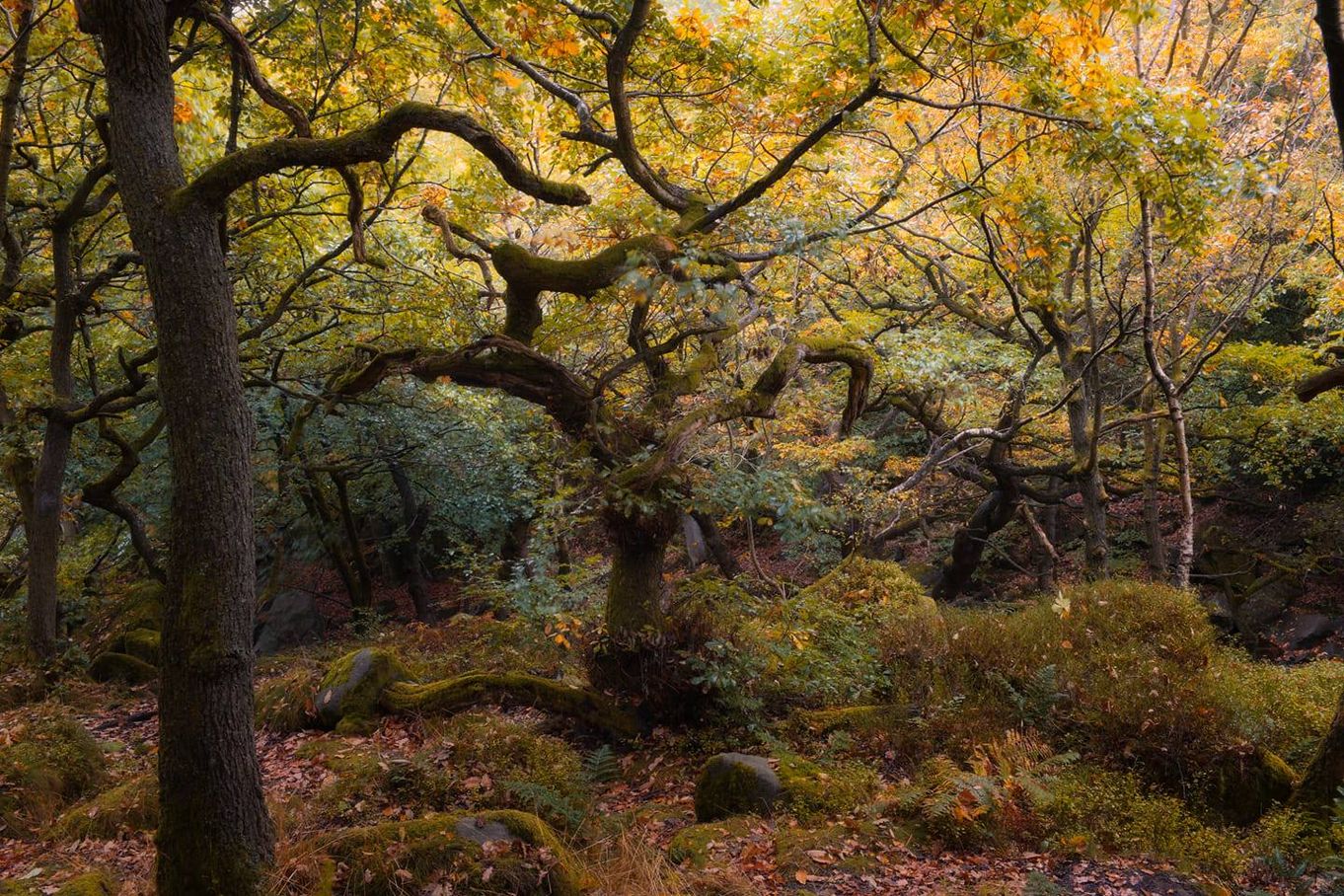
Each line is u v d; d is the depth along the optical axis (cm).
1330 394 1405
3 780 661
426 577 2209
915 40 846
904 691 799
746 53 945
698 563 1551
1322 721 694
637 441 737
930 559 1944
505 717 827
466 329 1133
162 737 428
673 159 1065
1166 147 762
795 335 823
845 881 511
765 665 774
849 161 1218
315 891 442
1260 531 1830
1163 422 1452
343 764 704
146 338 1341
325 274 1191
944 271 1381
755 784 623
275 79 1020
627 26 629
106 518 1916
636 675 778
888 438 1797
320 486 1797
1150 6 689
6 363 1325
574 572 827
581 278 649
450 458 1744
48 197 1073
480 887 465
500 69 835
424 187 1076
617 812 647
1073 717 715
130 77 421
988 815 579
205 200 423
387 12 888
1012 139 960
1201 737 648
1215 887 509
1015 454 1827
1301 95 1218
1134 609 858
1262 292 1330
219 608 422
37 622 1136
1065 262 1241
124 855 562
